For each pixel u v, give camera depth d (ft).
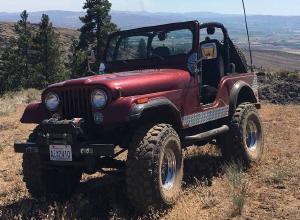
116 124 17.54
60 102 18.34
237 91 24.67
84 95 17.84
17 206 19.79
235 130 23.79
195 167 24.39
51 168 19.24
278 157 26.58
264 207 18.45
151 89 18.72
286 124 38.93
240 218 17.39
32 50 164.76
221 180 22.13
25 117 19.25
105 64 24.56
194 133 22.71
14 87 148.05
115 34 24.58
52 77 158.20
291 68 415.23
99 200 20.03
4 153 30.71
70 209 18.28
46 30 165.17
